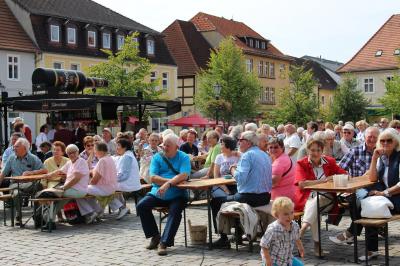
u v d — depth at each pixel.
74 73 21.23
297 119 51.97
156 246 9.66
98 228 11.79
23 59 44.34
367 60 69.38
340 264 8.28
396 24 71.12
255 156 9.21
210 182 9.74
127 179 12.97
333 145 13.08
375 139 9.86
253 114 52.19
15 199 12.59
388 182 8.66
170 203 9.66
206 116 49.62
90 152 14.48
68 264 8.77
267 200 9.29
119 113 24.00
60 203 11.75
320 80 86.88
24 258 9.24
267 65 71.69
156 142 15.04
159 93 38.78
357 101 55.22
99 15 51.22
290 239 6.73
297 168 9.52
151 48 55.34
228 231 9.42
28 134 19.62
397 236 10.18
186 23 66.12
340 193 8.98
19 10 45.88
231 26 71.38
